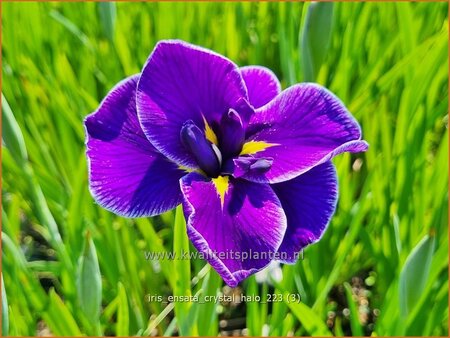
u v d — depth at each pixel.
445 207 0.60
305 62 0.56
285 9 0.74
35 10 0.82
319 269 0.66
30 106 0.76
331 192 0.45
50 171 0.72
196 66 0.44
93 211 0.67
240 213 0.44
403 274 0.52
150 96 0.44
